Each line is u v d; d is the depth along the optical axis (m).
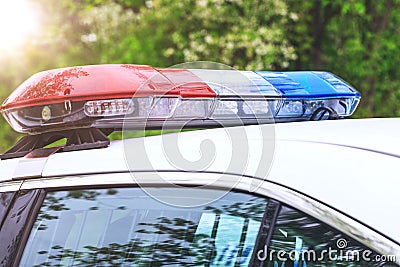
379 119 2.20
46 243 2.07
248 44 13.91
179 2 14.41
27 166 2.19
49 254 2.05
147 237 1.94
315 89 2.50
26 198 2.14
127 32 14.87
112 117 2.14
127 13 14.93
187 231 1.89
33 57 15.05
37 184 2.14
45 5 15.02
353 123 2.11
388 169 1.77
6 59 14.96
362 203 1.71
